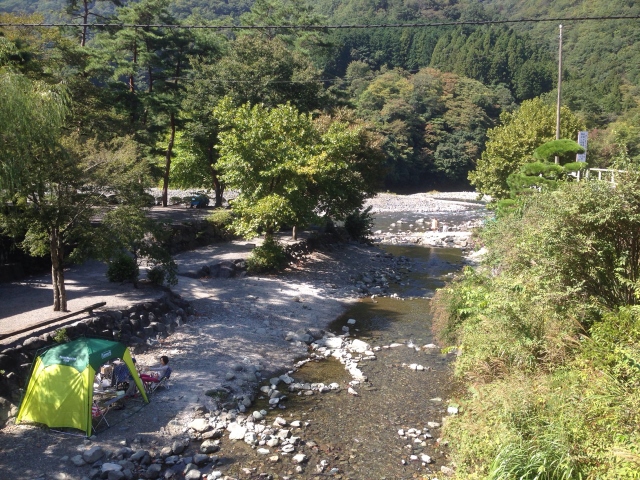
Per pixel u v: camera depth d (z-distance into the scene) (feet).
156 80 114.42
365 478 32.30
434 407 41.91
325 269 89.56
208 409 40.73
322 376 48.32
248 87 106.42
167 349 51.39
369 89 310.65
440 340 54.29
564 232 33.73
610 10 402.31
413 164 298.15
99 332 47.83
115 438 35.40
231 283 75.05
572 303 33.71
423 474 32.65
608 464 22.84
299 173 79.15
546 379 29.99
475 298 47.65
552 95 286.66
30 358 40.98
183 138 121.19
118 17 111.34
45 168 44.62
